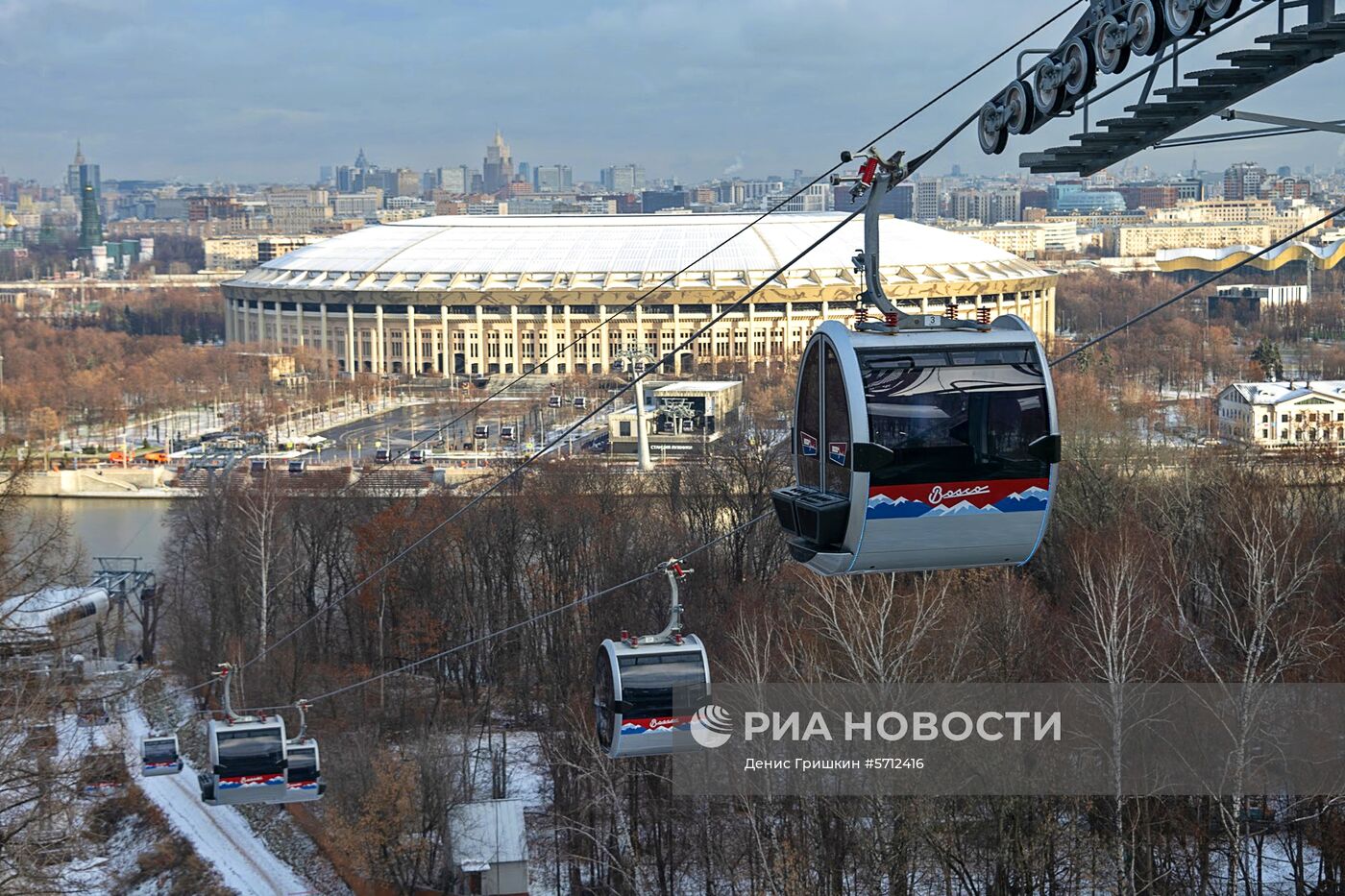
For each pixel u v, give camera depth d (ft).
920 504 104.32
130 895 375.45
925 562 106.93
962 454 103.76
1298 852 283.59
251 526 526.16
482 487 585.22
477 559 508.94
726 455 593.83
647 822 332.19
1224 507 412.36
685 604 432.25
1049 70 95.76
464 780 370.53
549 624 471.21
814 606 298.76
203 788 232.53
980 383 104.27
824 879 274.57
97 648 524.93
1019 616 312.71
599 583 474.90
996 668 299.79
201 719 473.26
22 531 427.33
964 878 276.00
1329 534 399.85
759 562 482.69
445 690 475.31
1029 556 106.93
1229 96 88.02
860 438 103.14
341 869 380.37
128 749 442.91
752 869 271.69
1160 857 287.69
